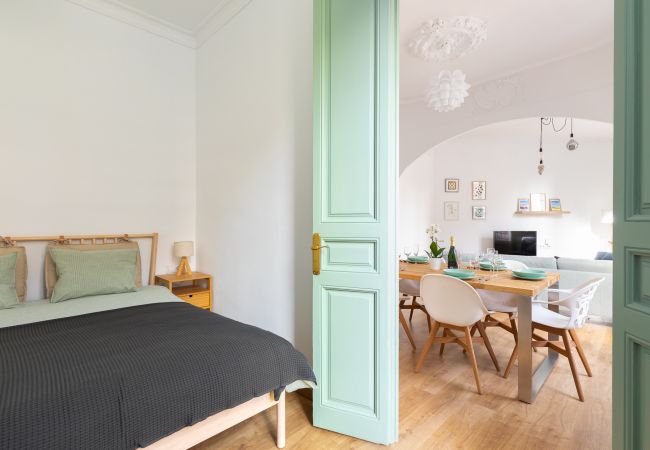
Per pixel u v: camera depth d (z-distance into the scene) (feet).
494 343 10.56
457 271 8.50
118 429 3.77
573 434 5.91
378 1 5.65
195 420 4.32
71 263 8.32
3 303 7.23
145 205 10.94
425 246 23.48
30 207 8.91
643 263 3.17
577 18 8.99
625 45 3.31
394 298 5.70
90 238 9.78
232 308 9.98
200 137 11.72
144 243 10.96
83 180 9.75
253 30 9.16
